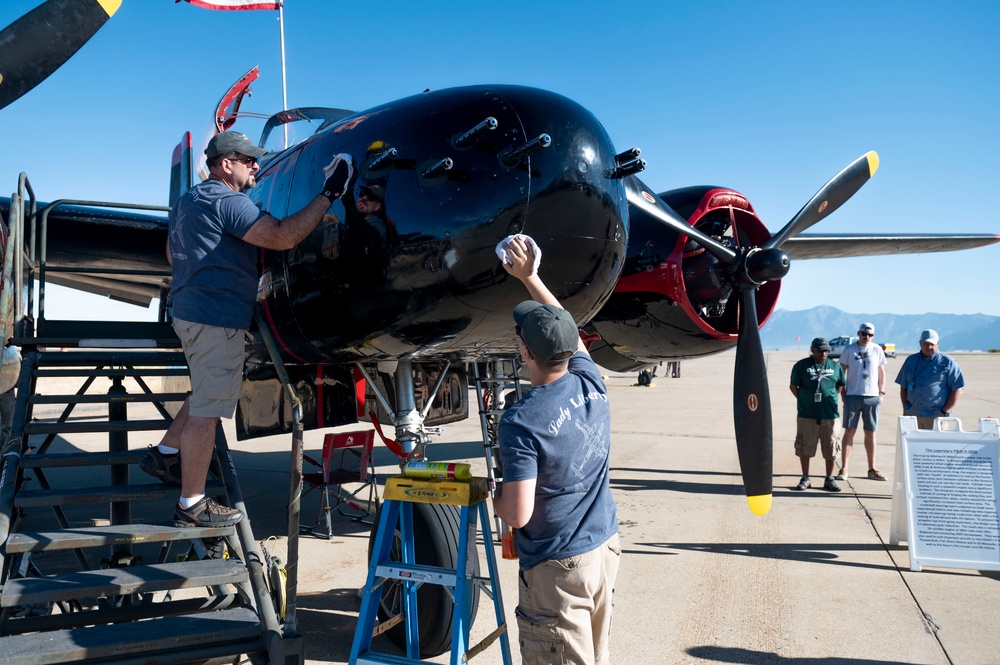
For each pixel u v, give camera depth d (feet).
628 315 15.55
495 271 9.51
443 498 7.91
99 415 42.88
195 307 9.14
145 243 19.62
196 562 9.38
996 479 15.05
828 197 15.78
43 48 11.62
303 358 12.83
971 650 11.14
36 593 8.04
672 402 54.34
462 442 35.76
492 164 9.36
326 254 10.55
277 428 15.11
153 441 36.50
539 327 6.73
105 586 8.34
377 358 12.03
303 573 15.14
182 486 9.37
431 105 9.93
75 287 27.02
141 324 13.94
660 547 16.76
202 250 9.20
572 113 9.89
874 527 18.48
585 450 6.75
